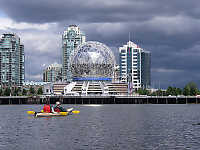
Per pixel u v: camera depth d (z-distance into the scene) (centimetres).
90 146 7344
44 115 15275
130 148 7144
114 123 11881
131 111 19438
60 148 7138
